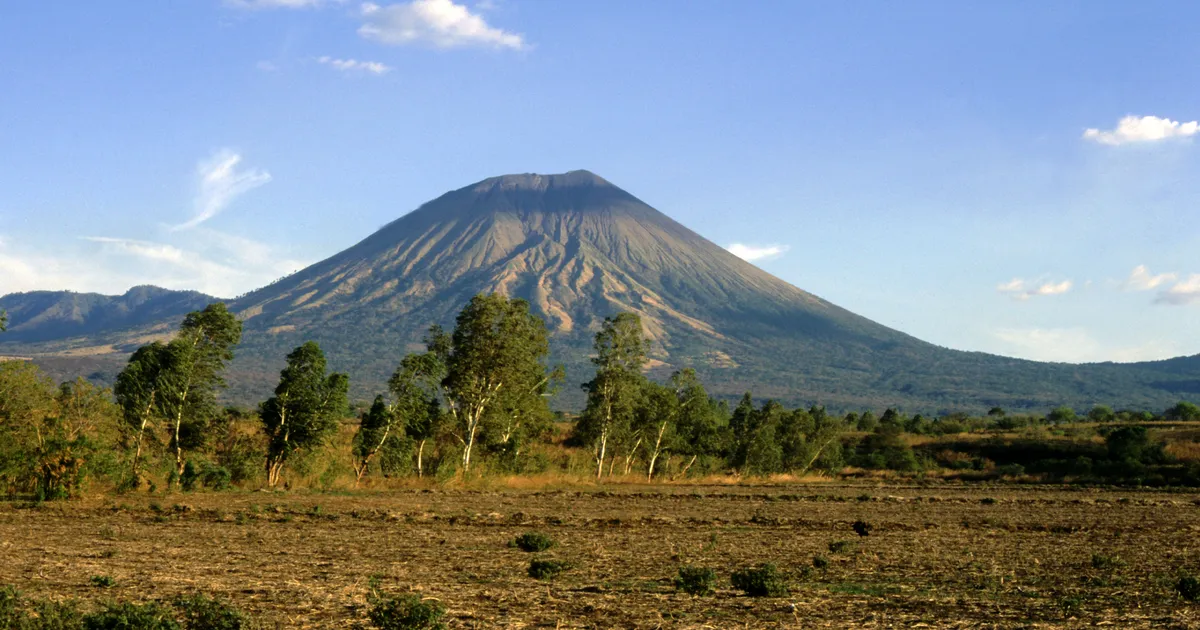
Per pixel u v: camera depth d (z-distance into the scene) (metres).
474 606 16.59
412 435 57.53
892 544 28.44
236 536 28.09
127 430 45.53
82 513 34.66
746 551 26.06
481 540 27.98
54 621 13.67
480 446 61.34
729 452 87.50
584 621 15.42
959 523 36.06
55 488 38.66
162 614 13.92
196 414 47.91
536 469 63.62
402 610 14.20
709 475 82.50
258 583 18.73
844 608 16.84
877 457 99.12
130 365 46.56
